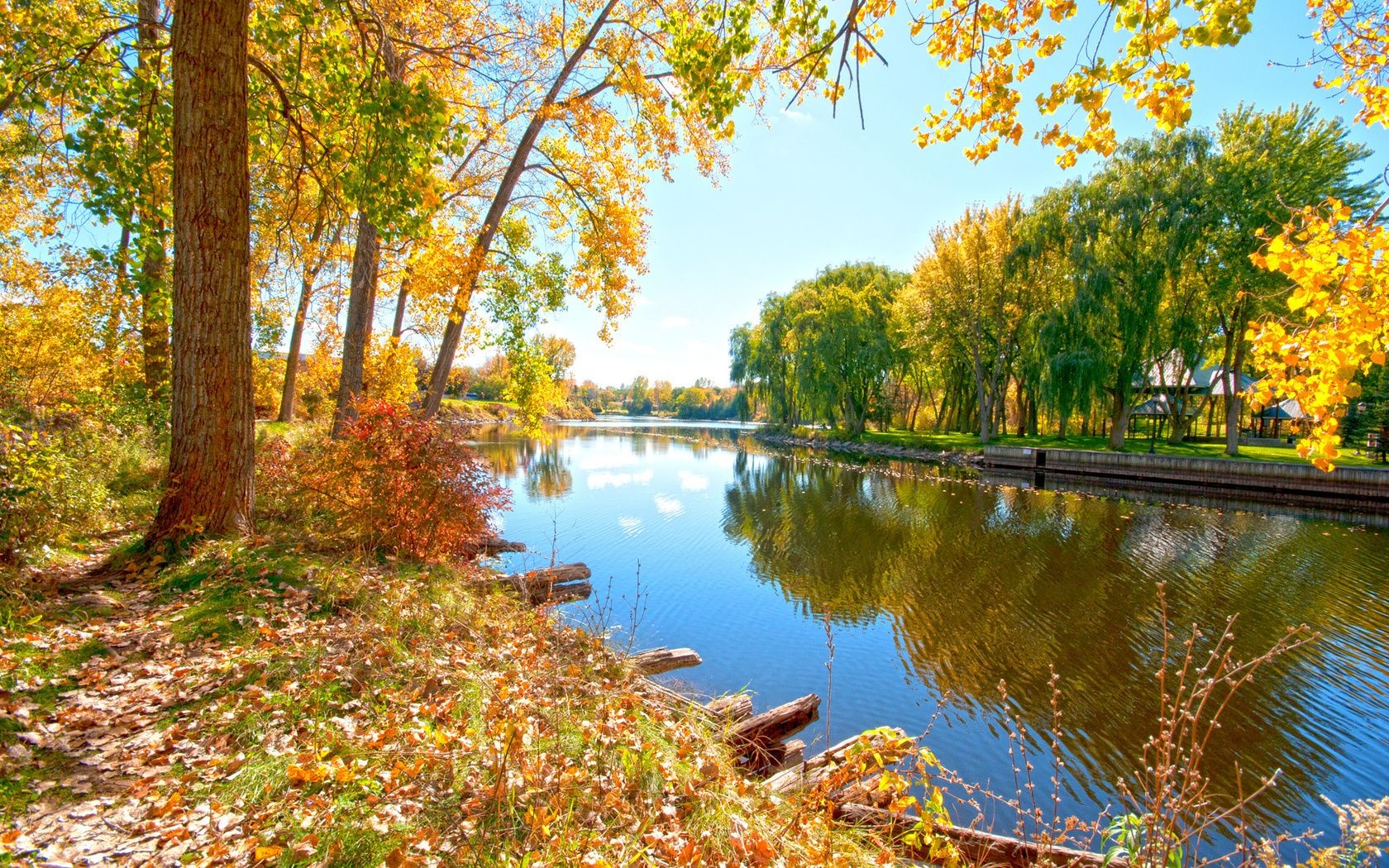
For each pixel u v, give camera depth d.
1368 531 18.02
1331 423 2.65
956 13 3.28
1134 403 35.28
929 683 8.29
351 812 2.64
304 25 7.42
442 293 11.37
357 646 4.30
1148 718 7.43
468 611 5.90
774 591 12.08
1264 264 2.72
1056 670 8.72
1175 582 12.72
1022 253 35.47
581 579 11.18
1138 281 30.22
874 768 3.22
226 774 2.93
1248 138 28.80
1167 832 2.76
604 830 2.75
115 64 7.46
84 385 11.55
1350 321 2.49
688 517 19.45
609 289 12.87
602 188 12.44
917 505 22.19
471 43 10.00
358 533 7.19
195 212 5.97
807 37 3.79
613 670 5.44
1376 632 9.98
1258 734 7.11
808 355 46.97
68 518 6.26
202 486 6.11
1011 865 3.53
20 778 2.79
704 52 4.27
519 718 3.38
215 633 4.41
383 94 7.26
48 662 3.77
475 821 2.65
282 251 12.13
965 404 50.84
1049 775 6.35
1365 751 6.77
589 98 11.53
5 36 6.96
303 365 27.97
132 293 11.14
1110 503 22.98
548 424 84.75
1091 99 2.87
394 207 7.61
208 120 5.91
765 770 4.98
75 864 2.33
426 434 7.55
